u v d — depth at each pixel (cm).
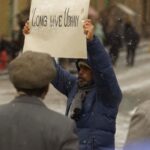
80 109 629
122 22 3638
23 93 466
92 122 625
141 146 467
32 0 633
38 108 462
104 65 607
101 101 626
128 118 1656
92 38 596
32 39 628
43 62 464
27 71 460
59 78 674
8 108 463
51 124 454
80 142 625
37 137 452
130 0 5072
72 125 456
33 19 630
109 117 626
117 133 1419
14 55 2841
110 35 3447
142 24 5009
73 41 603
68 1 611
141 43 4841
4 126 457
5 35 3416
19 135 454
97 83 616
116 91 620
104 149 625
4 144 454
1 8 3425
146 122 470
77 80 653
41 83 462
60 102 1916
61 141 449
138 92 2284
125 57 3719
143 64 3650
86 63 631
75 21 602
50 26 617
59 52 609
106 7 4125
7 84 2405
